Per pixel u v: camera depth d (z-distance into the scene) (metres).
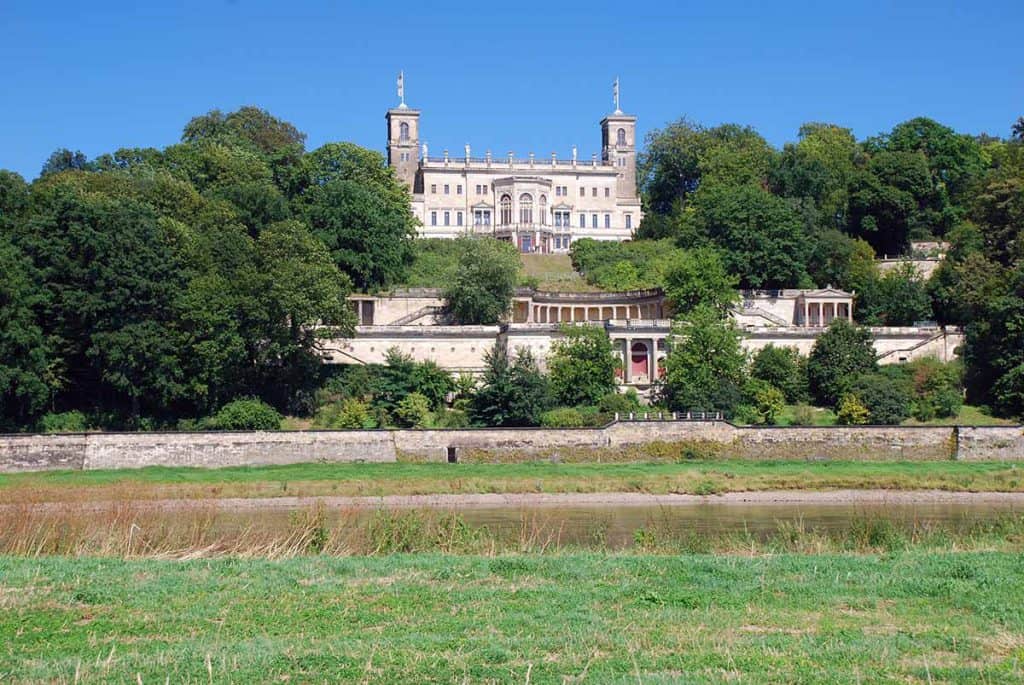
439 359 127.81
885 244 175.38
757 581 36.06
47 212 101.94
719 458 99.12
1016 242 131.00
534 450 98.06
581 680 25.19
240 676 25.48
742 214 153.75
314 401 111.56
